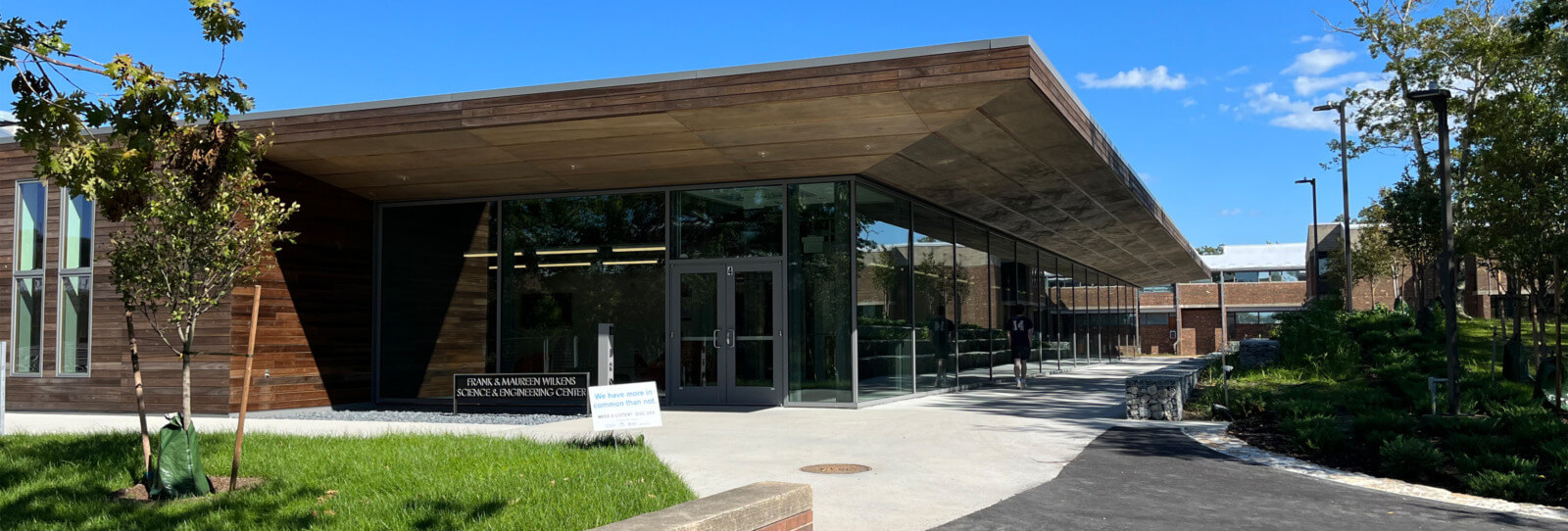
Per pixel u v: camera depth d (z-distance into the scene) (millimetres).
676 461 9375
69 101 7422
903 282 17234
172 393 15094
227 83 7930
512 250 17203
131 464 8805
